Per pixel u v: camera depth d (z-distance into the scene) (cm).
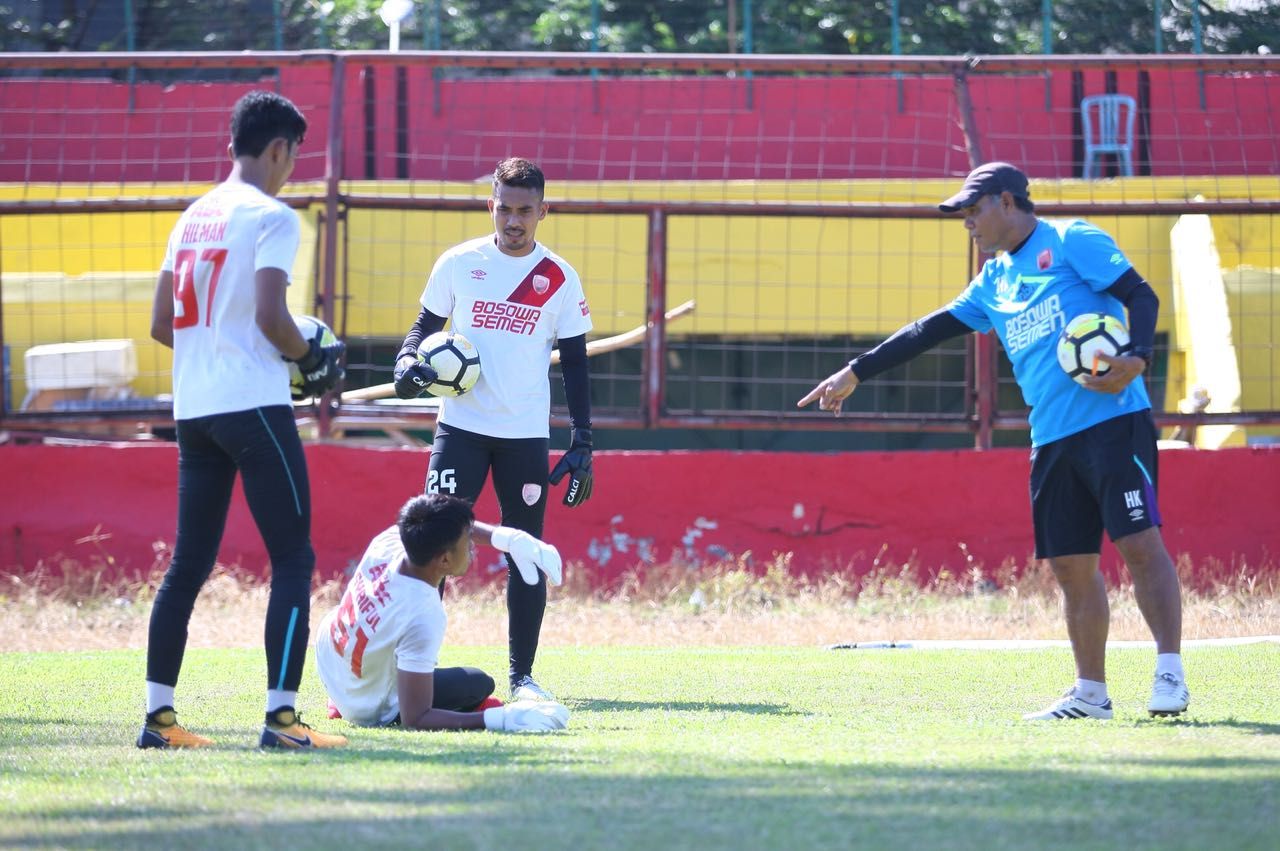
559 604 3488
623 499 3691
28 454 3650
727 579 3559
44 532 3631
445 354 2077
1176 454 3700
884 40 6862
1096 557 1875
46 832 1044
